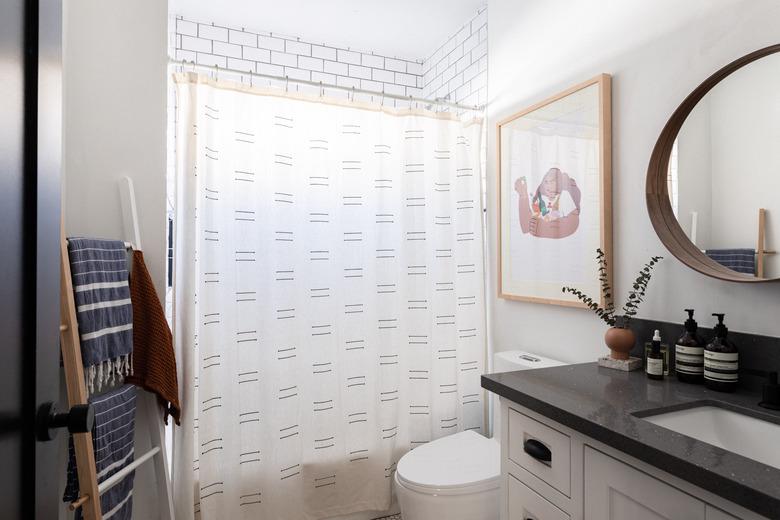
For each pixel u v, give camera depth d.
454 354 2.40
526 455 1.26
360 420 2.25
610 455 0.99
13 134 0.54
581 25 1.80
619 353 1.49
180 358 1.92
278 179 2.10
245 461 2.03
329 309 2.20
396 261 2.34
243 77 2.79
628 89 1.60
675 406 1.12
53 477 0.65
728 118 1.29
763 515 0.68
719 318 1.25
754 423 1.06
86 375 1.44
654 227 1.46
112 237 1.74
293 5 2.54
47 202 0.63
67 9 1.67
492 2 2.36
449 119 2.41
